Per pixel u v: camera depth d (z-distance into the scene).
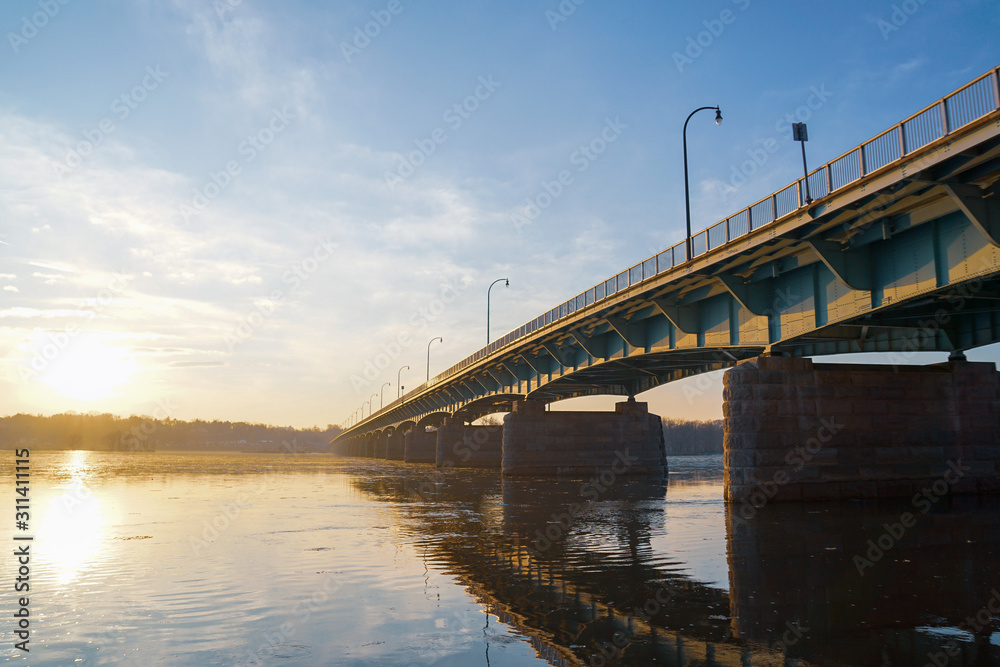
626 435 62.22
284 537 21.30
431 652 9.34
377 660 8.99
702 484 49.56
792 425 29.16
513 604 12.13
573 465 60.97
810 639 9.82
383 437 173.38
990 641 9.65
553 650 9.40
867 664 8.70
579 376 56.16
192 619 11.14
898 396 30.69
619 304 39.31
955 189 19.58
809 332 28.30
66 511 29.52
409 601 12.43
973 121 17.45
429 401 102.50
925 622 10.63
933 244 22.48
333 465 100.94
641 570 15.31
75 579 14.48
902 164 19.89
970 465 30.81
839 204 22.52
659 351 39.59
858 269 25.16
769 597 12.43
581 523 24.73
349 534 22.05
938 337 31.91
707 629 10.38
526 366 62.84
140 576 14.81
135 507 31.56
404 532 22.55
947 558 16.03
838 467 29.36
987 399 31.62
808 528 21.30
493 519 26.50
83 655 9.20
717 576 14.44
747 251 27.66
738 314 33.06
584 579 14.34
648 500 35.31
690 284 34.12
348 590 13.37
